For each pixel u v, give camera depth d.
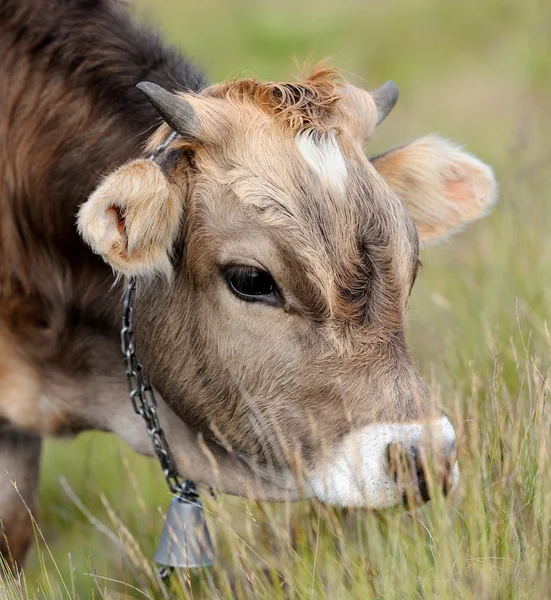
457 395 7.46
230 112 6.71
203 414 7.04
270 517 7.02
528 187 11.84
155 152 6.93
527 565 6.12
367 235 6.40
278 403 6.61
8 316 7.79
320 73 7.18
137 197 6.23
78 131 7.63
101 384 7.89
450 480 6.34
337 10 24.59
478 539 6.56
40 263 7.71
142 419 7.83
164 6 25.69
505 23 22.53
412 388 6.38
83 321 7.76
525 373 8.10
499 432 7.04
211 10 25.67
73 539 9.23
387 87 7.79
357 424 6.37
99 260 7.60
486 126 16.58
